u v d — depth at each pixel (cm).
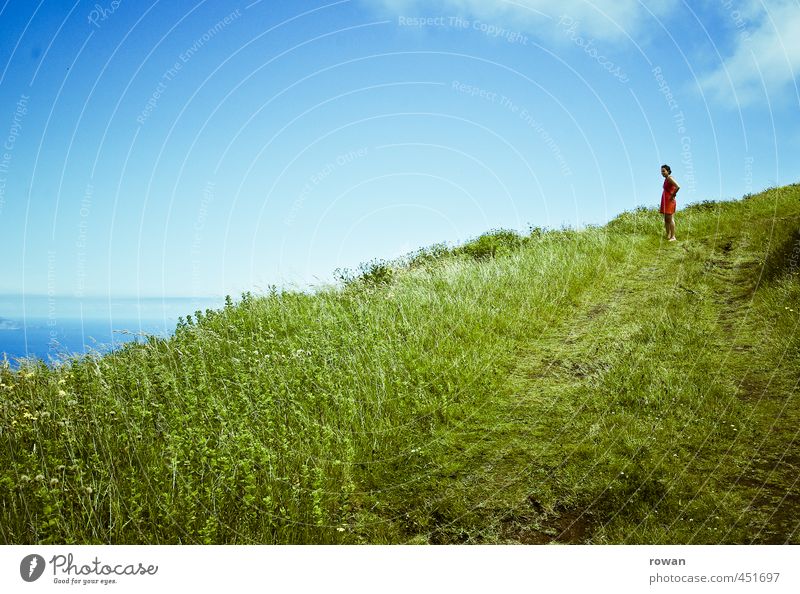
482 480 500
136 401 612
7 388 648
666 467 487
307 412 604
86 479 464
